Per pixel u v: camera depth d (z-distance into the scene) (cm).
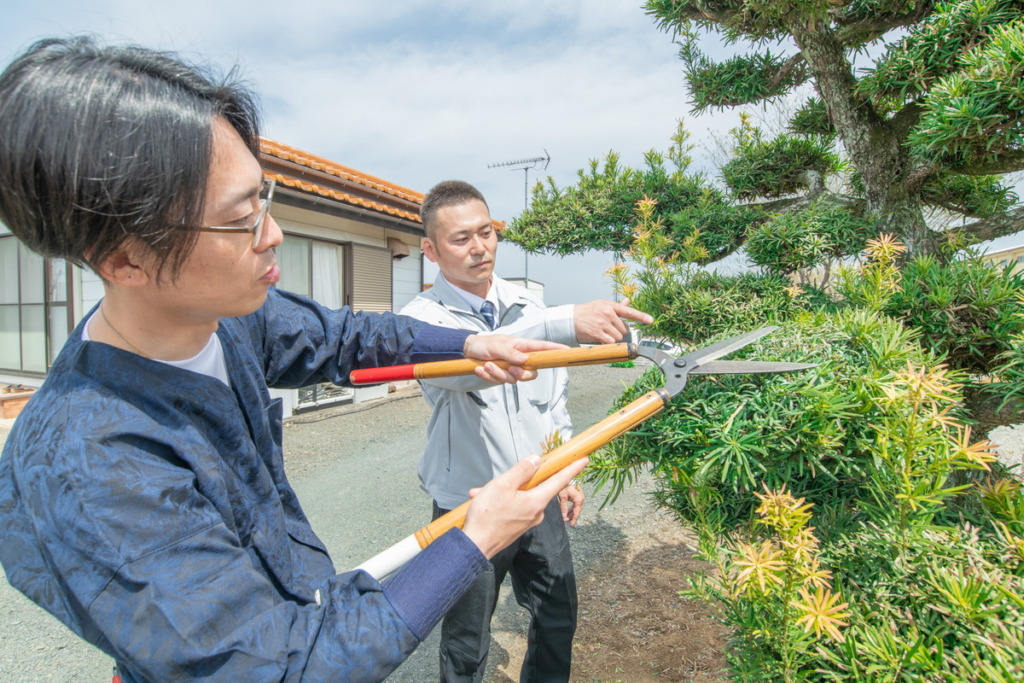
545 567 183
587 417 681
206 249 66
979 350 133
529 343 113
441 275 202
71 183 56
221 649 60
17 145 57
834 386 100
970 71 124
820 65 176
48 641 251
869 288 128
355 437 601
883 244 129
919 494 93
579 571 299
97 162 56
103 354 72
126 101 57
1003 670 79
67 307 660
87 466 63
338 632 67
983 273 131
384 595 71
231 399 84
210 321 79
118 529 61
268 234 73
